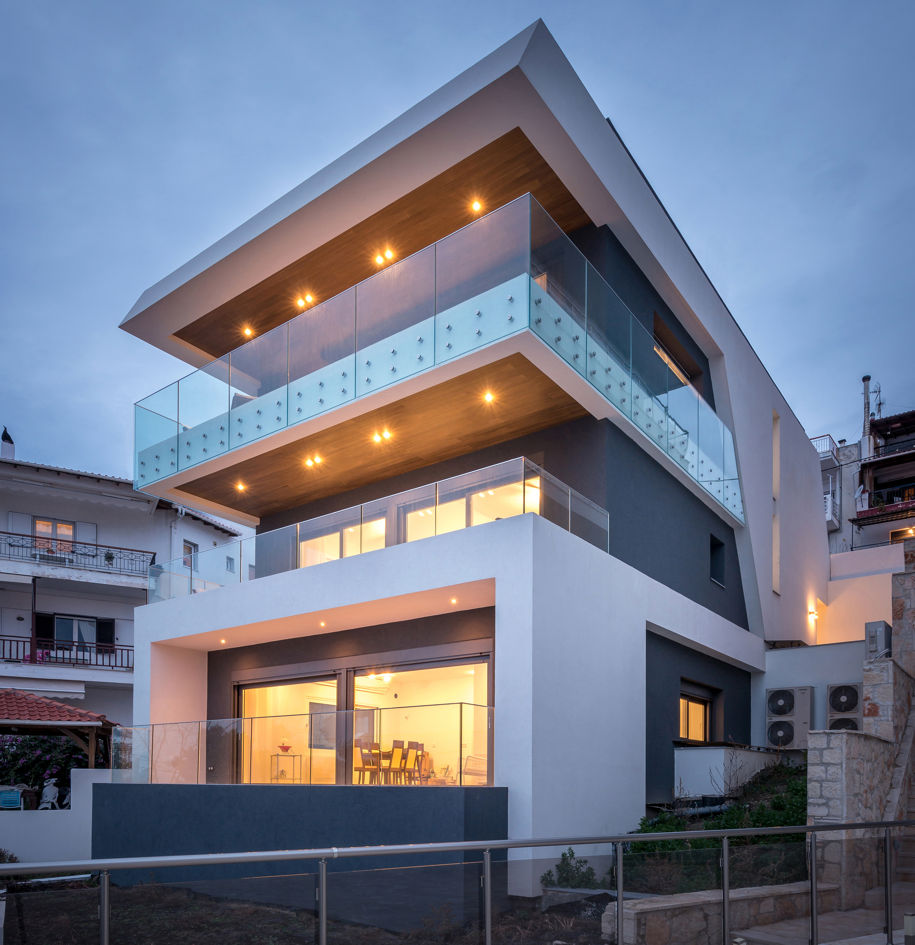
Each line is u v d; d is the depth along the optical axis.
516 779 9.80
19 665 25.48
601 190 13.17
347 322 13.55
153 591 16.70
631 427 13.56
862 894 7.32
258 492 17.27
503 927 5.09
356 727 10.57
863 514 33.38
